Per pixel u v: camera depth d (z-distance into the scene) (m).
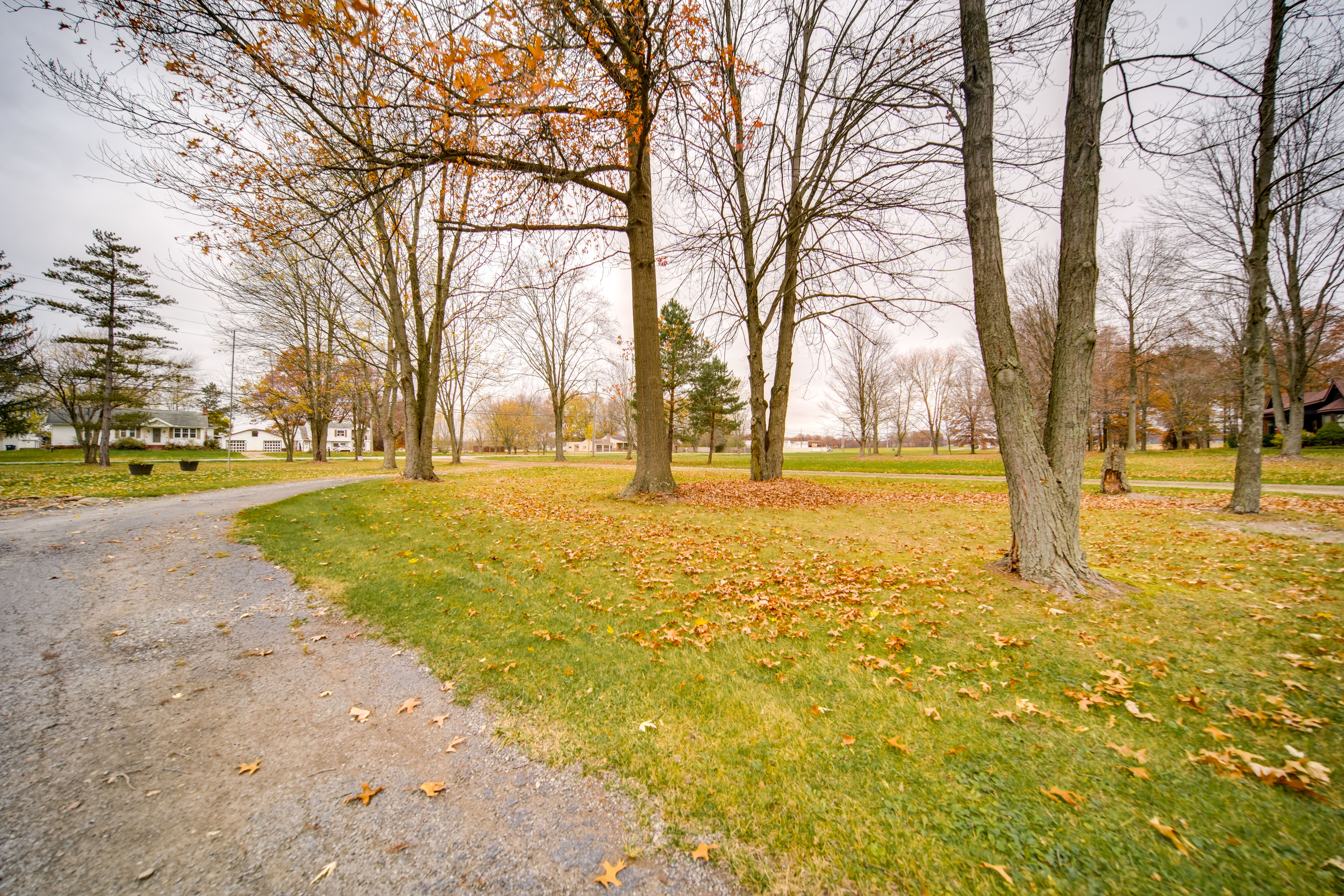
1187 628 4.50
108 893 1.94
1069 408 5.57
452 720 3.23
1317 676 3.61
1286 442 22.58
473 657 4.09
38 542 6.74
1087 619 4.73
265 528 8.05
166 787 2.54
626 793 2.58
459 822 2.37
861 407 39.78
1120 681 3.63
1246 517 10.05
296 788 2.57
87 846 2.15
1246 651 4.04
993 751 2.91
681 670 3.90
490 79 6.02
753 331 15.76
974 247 5.74
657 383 11.86
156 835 2.23
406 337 16.86
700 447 78.75
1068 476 5.59
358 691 3.56
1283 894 2.00
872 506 12.06
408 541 7.66
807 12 10.85
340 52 5.63
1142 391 38.00
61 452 42.62
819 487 15.07
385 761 2.81
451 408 37.94
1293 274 21.44
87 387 29.34
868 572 6.38
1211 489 15.16
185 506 10.13
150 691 3.46
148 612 4.75
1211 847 2.23
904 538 8.50
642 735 3.06
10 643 3.96
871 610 5.11
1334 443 31.17
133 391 27.73
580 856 2.19
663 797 2.56
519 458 50.50
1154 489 15.20
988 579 5.88
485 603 5.24
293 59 5.96
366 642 4.36
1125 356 33.41
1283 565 6.39
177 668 3.79
